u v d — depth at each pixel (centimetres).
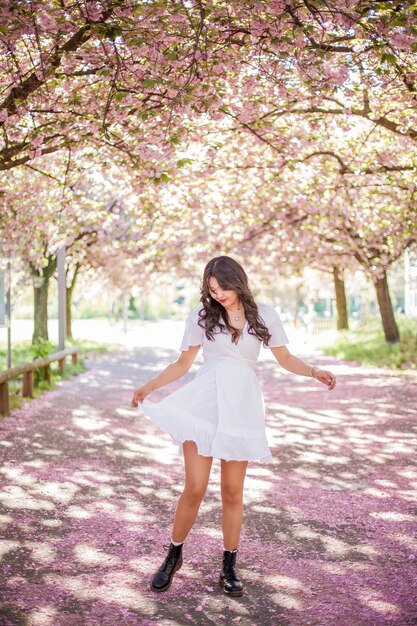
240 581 416
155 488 657
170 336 4034
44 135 834
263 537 509
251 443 398
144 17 654
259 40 682
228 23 674
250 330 408
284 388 1567
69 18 666
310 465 761
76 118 823
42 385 1486
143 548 484
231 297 407
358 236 2102
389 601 393
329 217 1862
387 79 776
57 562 454
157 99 843
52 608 382
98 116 818
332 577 430
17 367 1178
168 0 642
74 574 434
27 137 816
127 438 929
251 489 652
